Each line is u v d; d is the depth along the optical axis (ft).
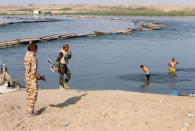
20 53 117.29
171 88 56.49
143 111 27.20
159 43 158.51
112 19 538.88
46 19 478.18
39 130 22.48
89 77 69.87
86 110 27.91
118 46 143.54
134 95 36.73
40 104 30.60
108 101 32.17
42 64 89.45
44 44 152.05
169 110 27.68
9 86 46.62
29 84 25.31
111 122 24.06
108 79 67.21
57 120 24.85
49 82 64.18
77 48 133.90
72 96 35.60
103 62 93.86
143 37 195.83
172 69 76.33
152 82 62.75
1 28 271.49
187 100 32.96
